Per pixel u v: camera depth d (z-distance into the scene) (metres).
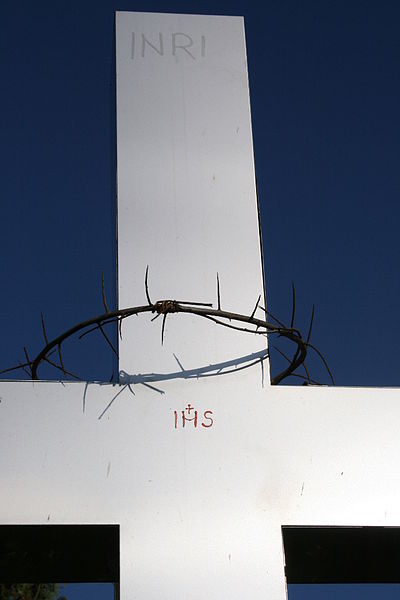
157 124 7.86
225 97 8.04
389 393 7.11
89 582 7.08
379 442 6.96
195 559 6.47
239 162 7.82
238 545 6.54
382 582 7.36
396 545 6.95
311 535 6.79
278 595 6.43
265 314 7.34
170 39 8.21
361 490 6.80
